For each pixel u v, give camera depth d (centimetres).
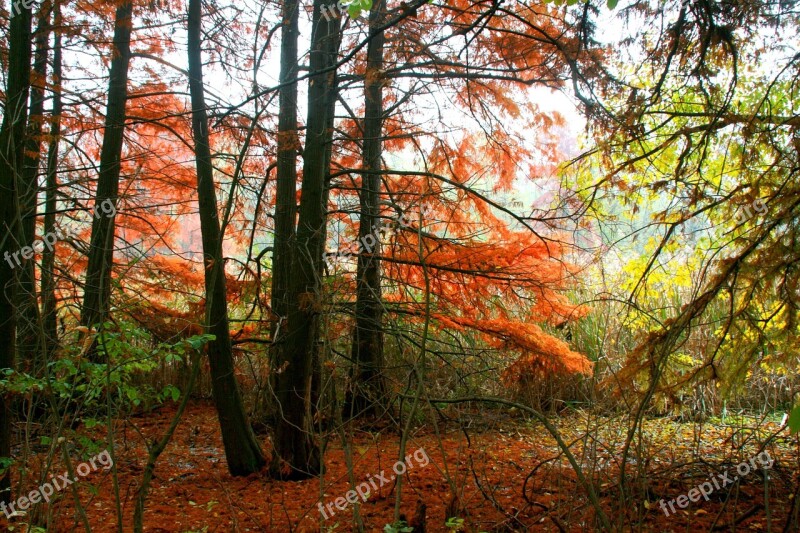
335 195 816
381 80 571
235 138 717
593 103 511
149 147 885
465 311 783
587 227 611
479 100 723
